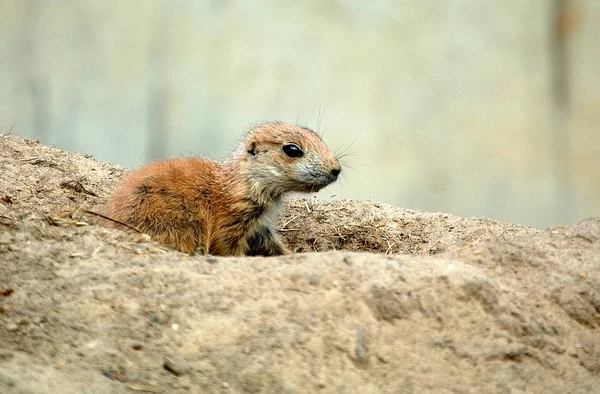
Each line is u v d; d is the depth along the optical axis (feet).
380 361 31.37
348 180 128.06
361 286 33.71
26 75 134.62
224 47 132.98
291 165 49.26
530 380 32.09
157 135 132.98
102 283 33.81
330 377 30.42
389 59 131.44
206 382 29.76
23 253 35.81
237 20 132.98
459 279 34.47
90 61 134.62
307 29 132.46
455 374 31.53
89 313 32.32
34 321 31.65
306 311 32.63
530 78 129.80
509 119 129.49
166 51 134.00
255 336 31.53
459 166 129.49
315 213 54.80
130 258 36.32
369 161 129.29
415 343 32.24
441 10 131.03
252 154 49.44
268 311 32.55
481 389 31.22
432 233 52.37
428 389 30.76
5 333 30.86
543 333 34.01
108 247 37.24
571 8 128.16
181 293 33.47
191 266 35.40
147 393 28.99
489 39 130.52
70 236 37.81
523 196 128.77
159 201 46.62
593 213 127.75
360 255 36.04
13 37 135.13
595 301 35.86
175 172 47.98
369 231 52.70
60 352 30.27
